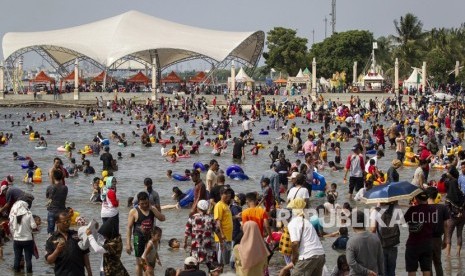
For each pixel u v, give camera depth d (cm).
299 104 9594
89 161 4541
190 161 4753
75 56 14488
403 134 5409
